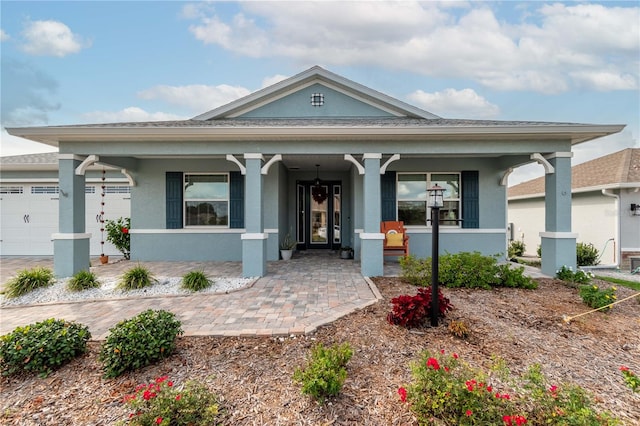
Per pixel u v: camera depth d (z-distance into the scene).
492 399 2.25
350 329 3.72
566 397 2.26
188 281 5.62
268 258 8.97
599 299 4.41
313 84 9.20
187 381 2.67
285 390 2.66
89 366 3.02
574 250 6.36
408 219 9.02
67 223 6.42
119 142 6.49
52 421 2.37
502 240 8.76
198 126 6.36
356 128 6.12
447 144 6.56
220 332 3.63
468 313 4.21
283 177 9.84
